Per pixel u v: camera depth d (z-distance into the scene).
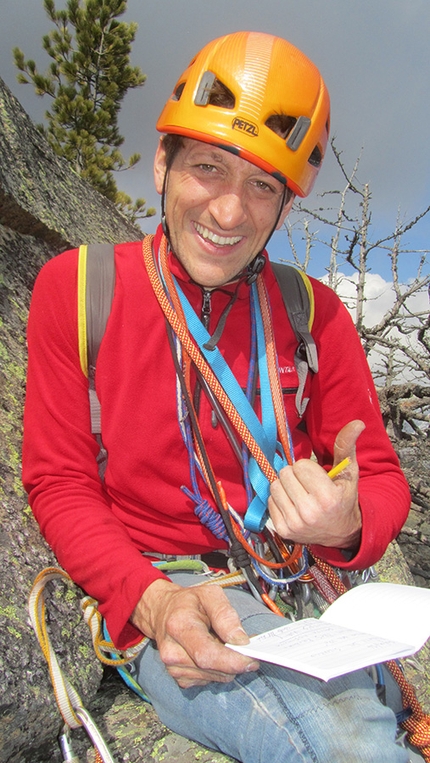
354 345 1.61
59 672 1.21
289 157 1.33
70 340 1.39
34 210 2.57
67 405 1.39
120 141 14.19
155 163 1.50
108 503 1.50
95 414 1.43
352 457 1.24
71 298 1.39
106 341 1.37
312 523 1.21
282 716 1.02
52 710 1.18
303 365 1.53
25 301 2.24
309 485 1.21
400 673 1.34
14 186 2.53
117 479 1.42
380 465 1.60
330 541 1.31
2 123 2.75
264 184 1.36
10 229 2.51
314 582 1.45
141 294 1.40
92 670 1.35
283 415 1.45
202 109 1.31
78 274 1.40
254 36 1.40
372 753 0.97
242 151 1.27
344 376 1.58
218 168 1.32
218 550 1.51
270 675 1.09
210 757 1.25
